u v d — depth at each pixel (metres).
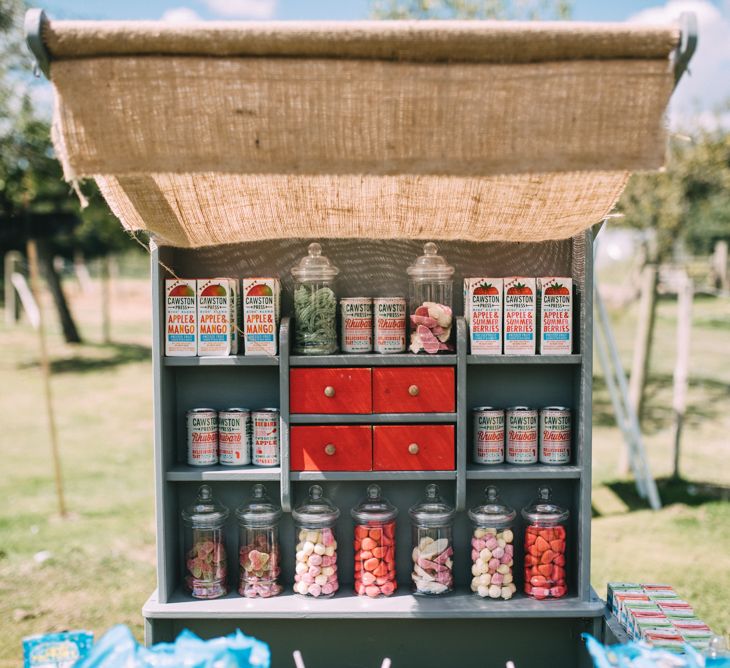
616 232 12.71
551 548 2.77
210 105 1.84
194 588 2.77
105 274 14.97
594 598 2.76
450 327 2.77
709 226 15.27
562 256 2.94
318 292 2.80
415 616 2.65
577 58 1.83
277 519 2.82
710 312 14.46
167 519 2.75
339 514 2.87
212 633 2.72
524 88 1.84
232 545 2.96
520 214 2.52
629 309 14.99
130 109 1.83
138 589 4.46
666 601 2.62
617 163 1.85
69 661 2.07
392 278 2.98
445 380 2.73
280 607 2.68
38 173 10.16
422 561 2.80
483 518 2.77
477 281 2.75
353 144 1.86
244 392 2.97
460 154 1.87
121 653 1.85
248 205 2.51
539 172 1.87
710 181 11.48
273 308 2.73
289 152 1.86
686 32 1.78
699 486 6.39
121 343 14.79
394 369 2.72
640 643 2.07
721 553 4.93
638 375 6.44
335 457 2.72
